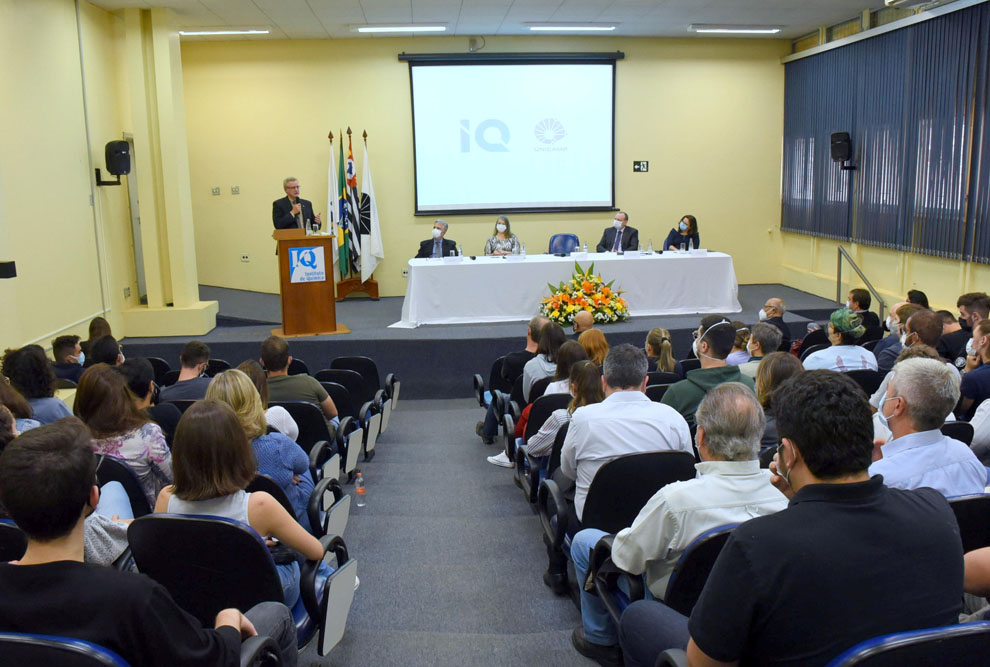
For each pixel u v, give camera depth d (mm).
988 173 7043
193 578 1971
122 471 2662
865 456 1339
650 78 10227
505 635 2631
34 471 1341
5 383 3016
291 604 2305
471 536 3766
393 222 10156
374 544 3678
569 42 9992
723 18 8977
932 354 3172
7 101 5891
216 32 8984
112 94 7930
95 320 5160
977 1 6980
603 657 2457
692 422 3258
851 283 9438
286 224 8297
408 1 7848
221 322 8406
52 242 6578
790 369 2951
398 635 2643
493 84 9969
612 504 2633
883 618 1266
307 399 4129
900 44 8188
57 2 6730
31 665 1218
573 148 10203
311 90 9820
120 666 1227
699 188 10547
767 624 1271
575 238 9500
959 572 1326
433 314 7969
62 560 1376
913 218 8117
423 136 9992
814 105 9875
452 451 5477
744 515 1900
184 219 7984
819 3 8297
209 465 2061
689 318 8148
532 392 4305
